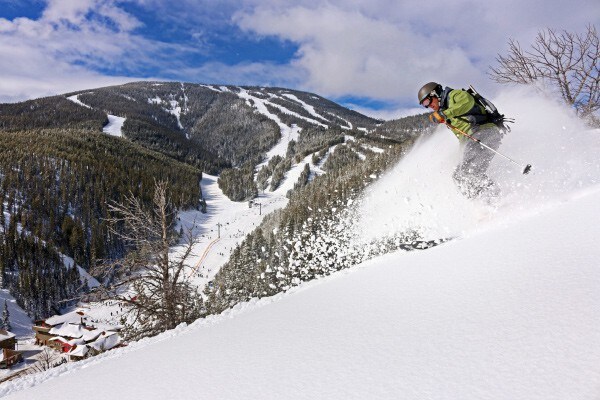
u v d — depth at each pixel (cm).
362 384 165
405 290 281
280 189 15375
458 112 523
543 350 147
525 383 132
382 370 172
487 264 275
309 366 197
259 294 736
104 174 11306
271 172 17538
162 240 1112
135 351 407
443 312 217
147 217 1127
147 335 1085
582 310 166
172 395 210
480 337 175
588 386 118
